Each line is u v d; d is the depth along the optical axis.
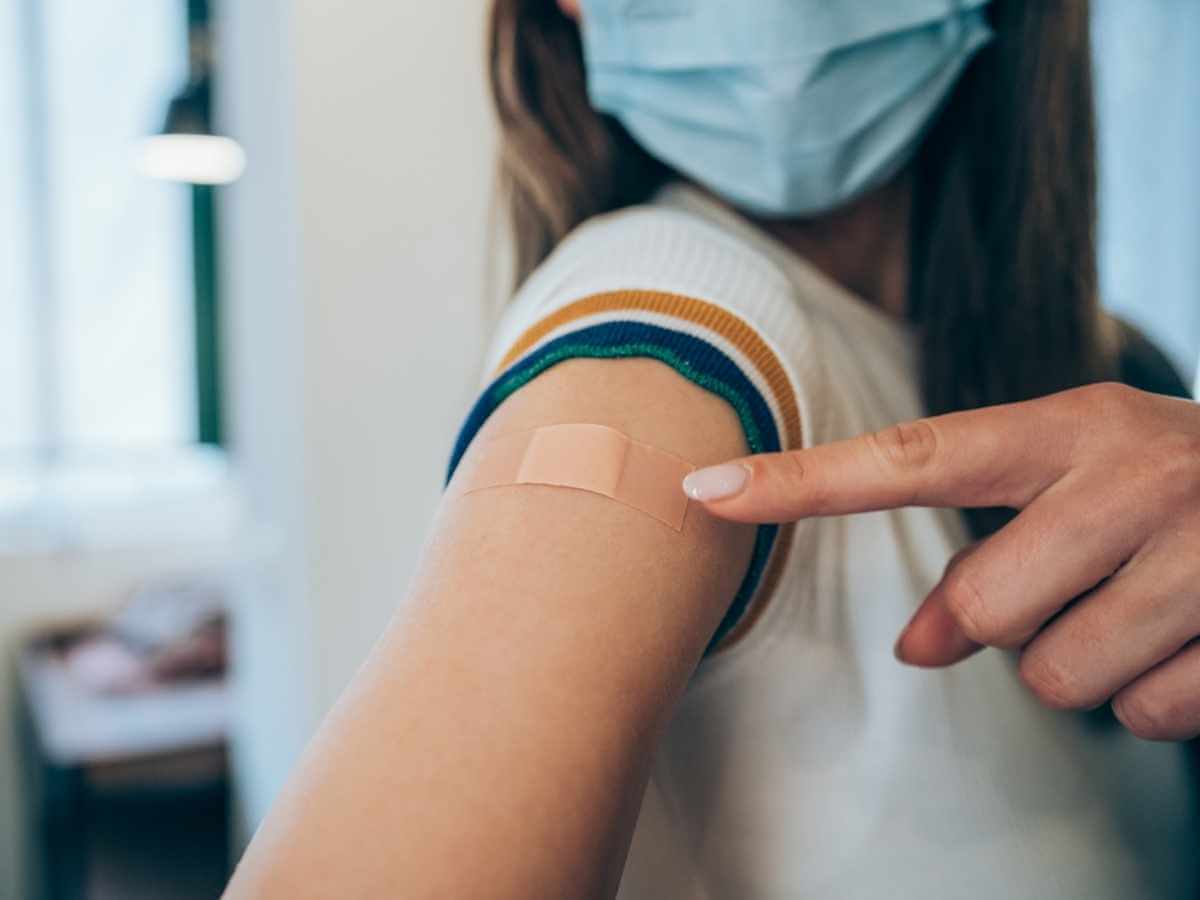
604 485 0.32
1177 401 0.36
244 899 0.27
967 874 0.42
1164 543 0.35
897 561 0.43
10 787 1.98
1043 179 0.53
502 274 0.94
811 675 0.41
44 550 1.92
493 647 0.30
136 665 1.80
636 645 0.31
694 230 0.39
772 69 0.45
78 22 1.98
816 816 0.41
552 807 0.28
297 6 0.90
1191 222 2.02
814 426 0.38
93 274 2.08
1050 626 0.37
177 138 1.56
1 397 2.03
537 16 0.53
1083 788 0.46
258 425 1.36
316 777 0.28
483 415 0.36
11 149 1.98
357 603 1.00
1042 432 0.35
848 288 0.52
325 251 0.94
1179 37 1.97
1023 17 0.52
